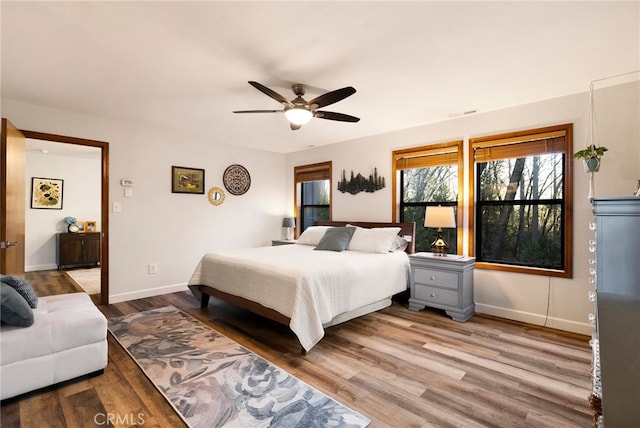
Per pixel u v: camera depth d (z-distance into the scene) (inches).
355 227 176.6
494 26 79.4
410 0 69.5
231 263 135.4
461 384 87.0
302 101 109.9
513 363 99.3
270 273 116.3
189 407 75.9
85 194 273.4
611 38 84.7
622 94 115.4
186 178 190.7
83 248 258.5
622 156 115.6
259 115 153.0
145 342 113.3
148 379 88.6
